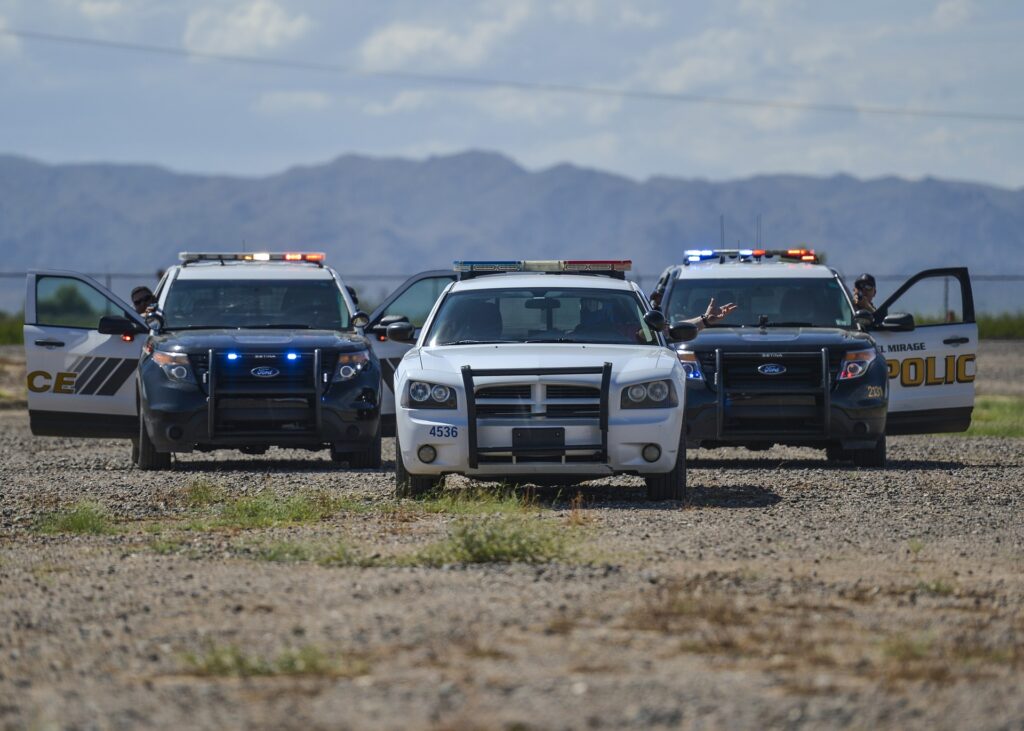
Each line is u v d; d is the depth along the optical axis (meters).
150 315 48.62
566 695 17.23
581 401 35.22
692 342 45.16
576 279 40.19
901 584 24.50
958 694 17.34
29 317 48.12
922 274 49.12
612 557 26.98
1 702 17.44
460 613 21.73
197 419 44.44
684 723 16.27
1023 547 28.95
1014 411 77.50
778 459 50.28
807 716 16.48
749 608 22.23
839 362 44.50
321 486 40.19
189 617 21.94
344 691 17.58
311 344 45.53
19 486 41.06
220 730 16.22
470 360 35.94
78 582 25.00
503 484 37.50
